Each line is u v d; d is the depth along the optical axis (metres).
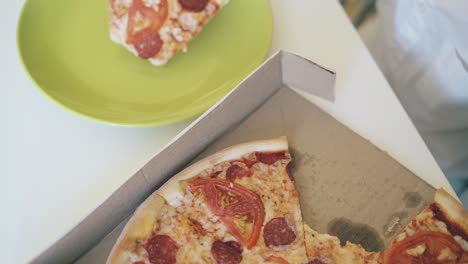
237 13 0.56
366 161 0.47
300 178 0.47
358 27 0.71
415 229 0.44
